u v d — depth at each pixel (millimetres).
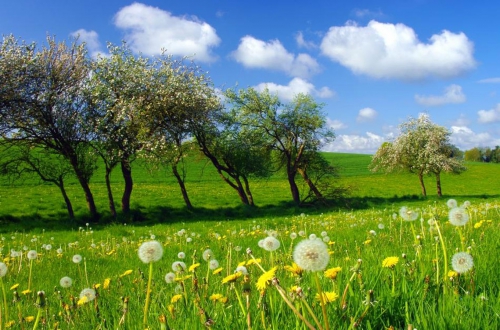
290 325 2508
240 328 2621
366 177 78688
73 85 29703
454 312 2607
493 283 3365
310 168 44312
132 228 22219
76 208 35656
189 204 37719
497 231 6855
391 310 2789
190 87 32969
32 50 29312
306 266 1714
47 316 3867
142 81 30656
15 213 33219
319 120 41125
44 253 11891
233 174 40312
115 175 61250
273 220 22406
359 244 8023
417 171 54469
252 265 4992
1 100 27141
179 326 2812
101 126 28906
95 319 3443
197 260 8117
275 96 41625
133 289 4684
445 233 6902
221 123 36750
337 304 2791
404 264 3697
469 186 68812
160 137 30609
